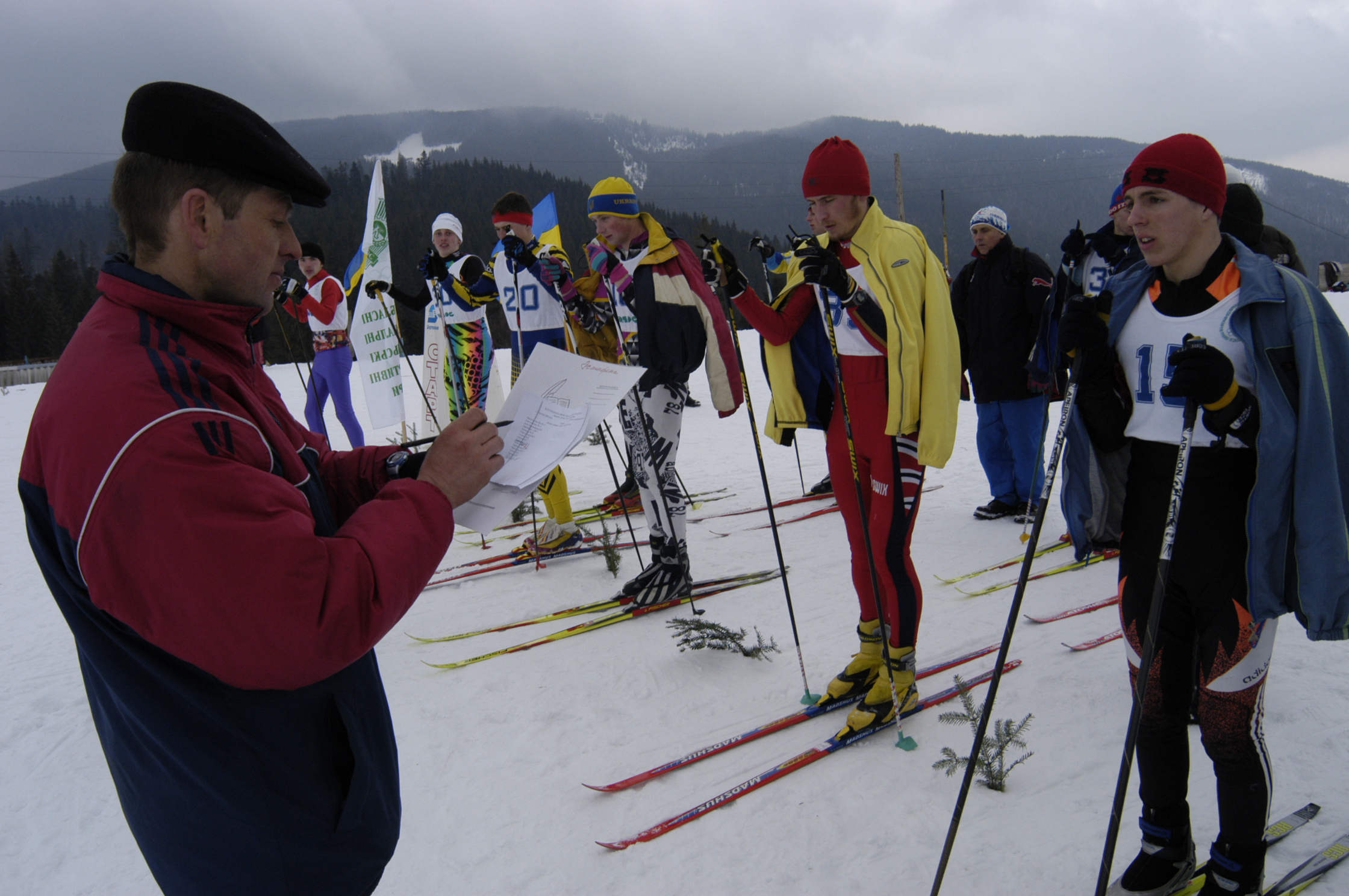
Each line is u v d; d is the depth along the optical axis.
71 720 3.07
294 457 1.08
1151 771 1.87
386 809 1.18
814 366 3.03
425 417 6.45
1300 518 1.63
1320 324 1.63
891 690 2.68
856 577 2.88
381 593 0.93
